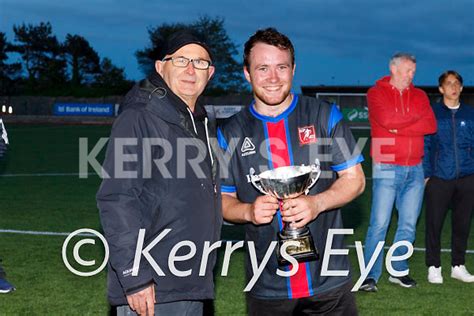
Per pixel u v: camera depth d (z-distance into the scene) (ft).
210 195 8.91
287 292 9.20
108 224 8.29
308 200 8.80
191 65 8.79
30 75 240.32
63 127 102.42
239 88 221.25
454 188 17.35
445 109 17.04
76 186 36.96
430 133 16.30
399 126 16.11
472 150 17.15
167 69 8.84
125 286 8.25
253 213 8.94
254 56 9.02
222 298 16.06
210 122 9.34
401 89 16.20
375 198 16.71
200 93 9.01
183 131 8.63
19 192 34.42
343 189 9.12
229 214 9.34
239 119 9.48
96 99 140.77
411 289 17.07
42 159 52.39
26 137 77.20
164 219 8.57
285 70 9.00
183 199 8.61
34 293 16.46
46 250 21.20
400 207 16.87
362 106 112.98
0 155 16.16
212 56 9.12
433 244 17.65
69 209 29.19
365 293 16.69
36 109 139.03
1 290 16.46
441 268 19.38
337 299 9.24
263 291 9.33
